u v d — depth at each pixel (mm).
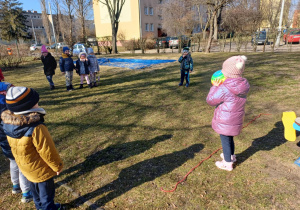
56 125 4758
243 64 2482
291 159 3072
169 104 5680
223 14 29250
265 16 30203
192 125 4359
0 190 2781
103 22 38281
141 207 2391
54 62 7922
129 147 3668
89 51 7664
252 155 3230
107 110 5523
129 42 24391
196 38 20844
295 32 21047
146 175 2922
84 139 4047
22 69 14266
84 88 7941
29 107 1905
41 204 2283
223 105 2662
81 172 3072
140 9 34531
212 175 2844
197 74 9070
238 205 2332
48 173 2092
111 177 2930
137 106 5684
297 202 2324
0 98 2318
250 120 4430
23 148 1927
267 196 2432
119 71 11258
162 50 24703
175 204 2404
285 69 8703
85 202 2502
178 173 2924
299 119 2975
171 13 30844
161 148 3572
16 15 33312
